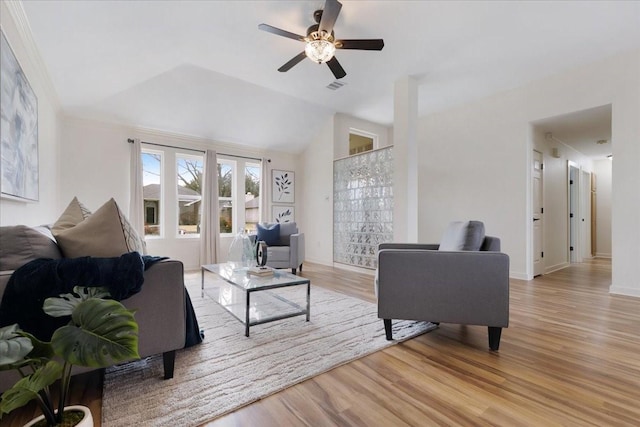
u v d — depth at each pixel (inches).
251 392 55.9
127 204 173.5
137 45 116.6
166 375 60.1
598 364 67.0
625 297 123.6
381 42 97.7
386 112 206.2
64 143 155.0
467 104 181.2
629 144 125.4
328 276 172.1
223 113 185.8
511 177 162.4
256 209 234.1
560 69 141.2
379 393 56.2
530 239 158.6
